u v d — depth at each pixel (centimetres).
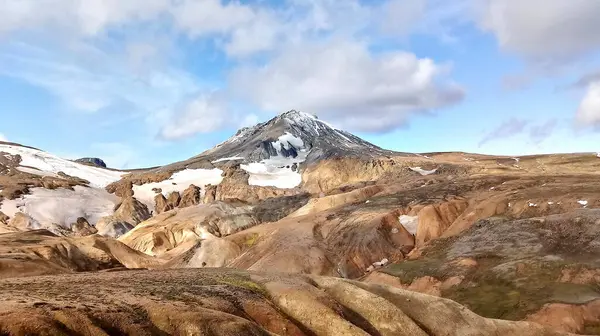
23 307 2230
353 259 9044
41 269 6100
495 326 4256
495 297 6069
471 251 7650
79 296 2791
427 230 9444
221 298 3272
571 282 5912
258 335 2733
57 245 7600
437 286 6956
